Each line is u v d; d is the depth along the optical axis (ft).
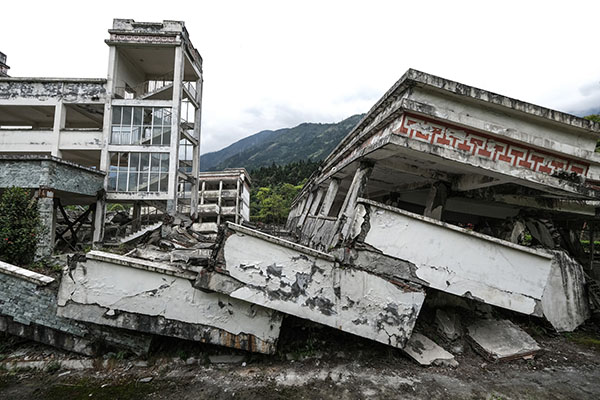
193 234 44.75
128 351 15.74
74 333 15.65
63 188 35.29
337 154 31.60
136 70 55.93
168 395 12.87
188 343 16.30
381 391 13.46
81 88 48.65
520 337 18.31
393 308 16.24
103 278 15.46
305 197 60.34
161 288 15.47
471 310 20.61
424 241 17.30
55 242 40.96
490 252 17.87
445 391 13.66
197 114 62.13
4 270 16.17
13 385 13.48
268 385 13.66
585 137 18.86
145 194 47.06
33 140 47.96
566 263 23.94
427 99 17.22
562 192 19.11
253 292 15.21
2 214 26.61
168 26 49.55
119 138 47.85
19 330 16.06
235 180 111.65
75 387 13.39
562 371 16.07
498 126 17.57
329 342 16.85
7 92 48.37
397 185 33.12
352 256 16.52
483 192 25.02
